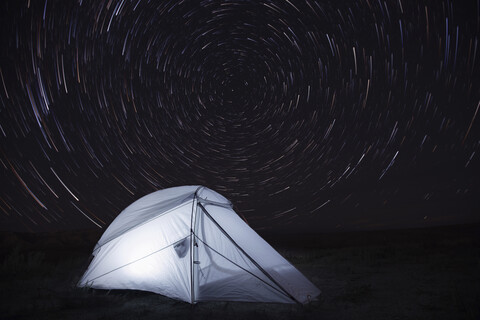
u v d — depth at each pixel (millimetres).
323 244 14250
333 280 5938
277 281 4559
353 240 14875
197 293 4547
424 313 3848
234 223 5355
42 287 5371
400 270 6543
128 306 4352
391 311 3975
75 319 3811
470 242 10039
